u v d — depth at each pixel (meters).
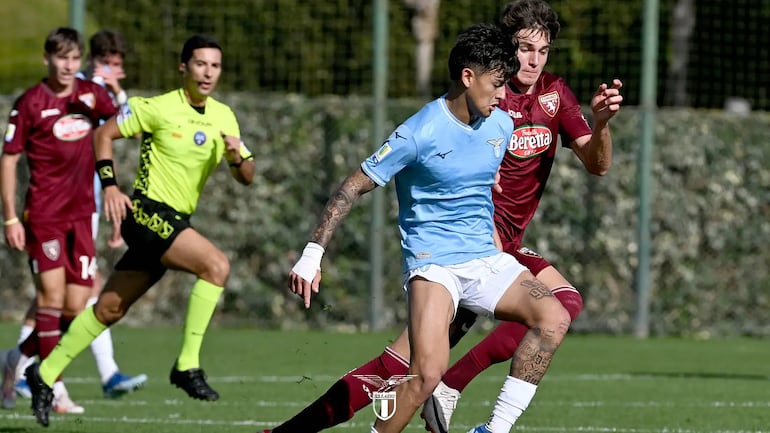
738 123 50.69
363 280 50.31
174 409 29.78
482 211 20.64
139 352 42.28
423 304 19.86
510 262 20.77
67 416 28.56
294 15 52.47
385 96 49.03
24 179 49.09
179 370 26.62
